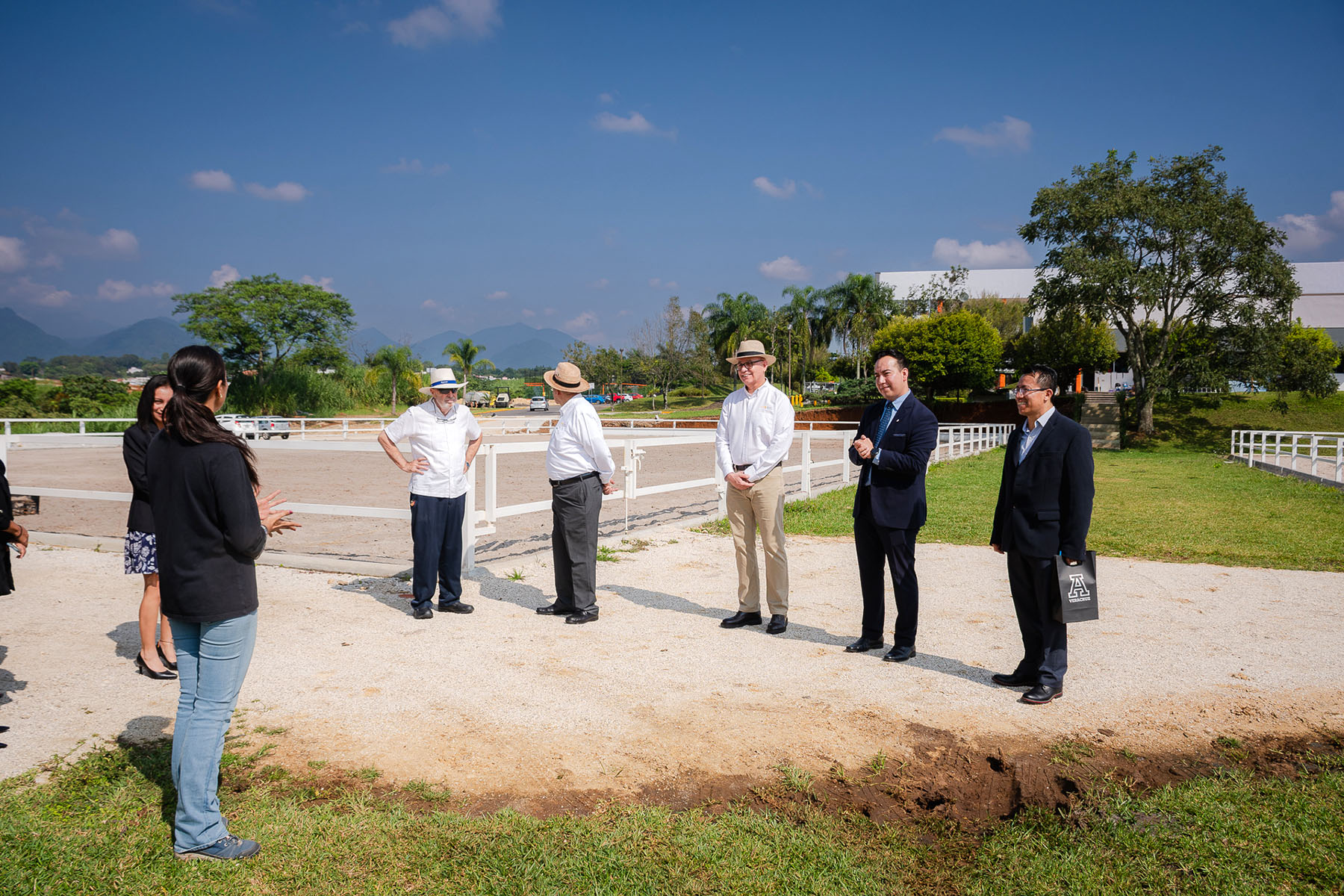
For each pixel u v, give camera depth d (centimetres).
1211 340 3816
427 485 538
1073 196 3747
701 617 563
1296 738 366
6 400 4050
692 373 6338
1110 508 1217
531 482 1605
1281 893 243
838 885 250
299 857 256
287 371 4975
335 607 566
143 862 252
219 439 254
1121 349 5947
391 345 6047
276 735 352
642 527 938
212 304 5488
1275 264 3494
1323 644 507
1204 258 3600
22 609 548
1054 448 399
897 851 275
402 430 539
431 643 489
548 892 240
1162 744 359
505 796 304
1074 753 348
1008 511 418
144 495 410
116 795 292
